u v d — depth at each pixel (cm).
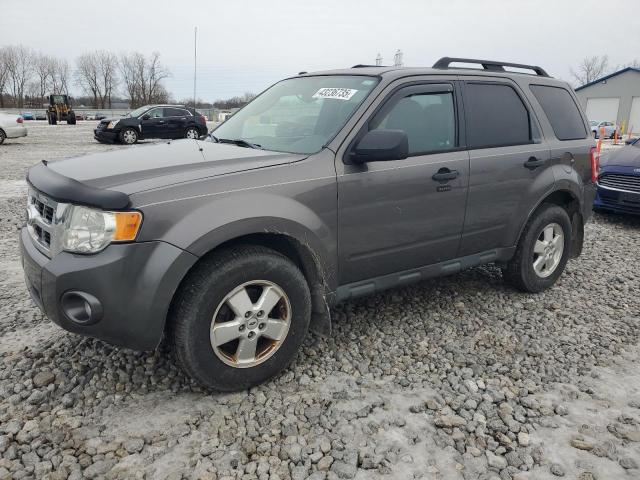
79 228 254
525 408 288
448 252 379
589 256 579
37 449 245
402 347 353
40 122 4912
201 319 269
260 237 297
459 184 367
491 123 398
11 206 759
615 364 338
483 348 354
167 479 229
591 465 245
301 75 422
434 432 265
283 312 300
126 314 254
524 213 418
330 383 306
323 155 311
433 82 368
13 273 477
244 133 376
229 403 285
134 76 8606
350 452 248
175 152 325
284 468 238
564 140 450
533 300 441
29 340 346
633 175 716
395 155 300
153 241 254
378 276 347
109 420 267
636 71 4328
